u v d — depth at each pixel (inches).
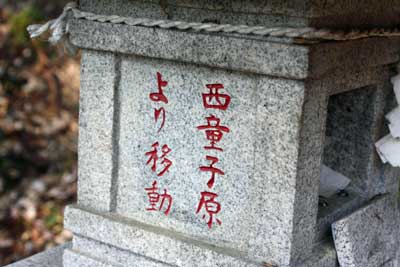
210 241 104.7
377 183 118.3
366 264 110.7
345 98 114.8
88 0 108.2
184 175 106.0
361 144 114.6
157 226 109.9
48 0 277.6
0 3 277.9
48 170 233.5
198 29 96.9
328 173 117.4
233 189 101.3
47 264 126.8
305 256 100.9
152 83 106.1
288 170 94.7
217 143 101.7
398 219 124.0
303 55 89.5
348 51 98.2
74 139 245.4
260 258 99.2
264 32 91.4
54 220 210.5
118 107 110.3
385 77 113.2
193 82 102.1
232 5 94.2
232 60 95.3
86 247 116.2
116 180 113.0
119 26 104.7
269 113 94.8
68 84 261.3
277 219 96.8
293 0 89.1
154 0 101.0
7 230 207.8
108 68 108.6
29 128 245.3
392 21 109.0
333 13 92.9
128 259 111.6
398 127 111.7
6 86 255.0
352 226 106.4
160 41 101.2
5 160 232.4
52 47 265.6
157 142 107.6
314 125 96.1
